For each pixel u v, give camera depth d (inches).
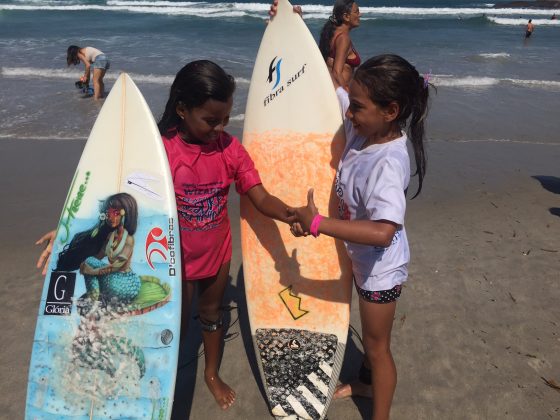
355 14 134.5
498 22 901.8
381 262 72.3
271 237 99.7
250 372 105.6
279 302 99.8
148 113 82.4
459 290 132.1
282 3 96.0
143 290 80.0
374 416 84.0
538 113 312.3
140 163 80.7
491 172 214.4
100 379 78.0
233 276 139.1
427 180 204.7
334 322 97.5
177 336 78.9
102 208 82.0
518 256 148.6
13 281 132.8
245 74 406.3
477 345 112.0
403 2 1510.8
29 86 355.9
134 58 462.3
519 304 126.4
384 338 78.2
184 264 82.5
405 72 62.4
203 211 79.6
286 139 98.4
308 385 93.5
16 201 179.3
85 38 582.6
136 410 76.9
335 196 95.8
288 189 98.4
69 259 81.7
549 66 480.4
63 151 233.0
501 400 97.0
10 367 103.7
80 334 79.3
